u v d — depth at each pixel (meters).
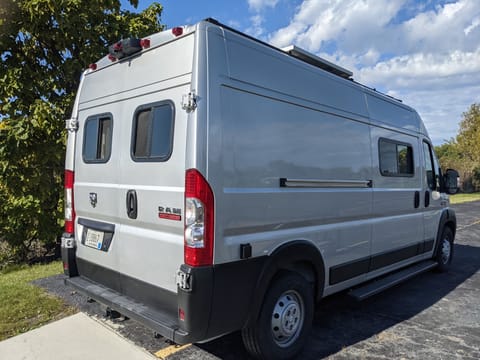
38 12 6.16
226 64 2.79
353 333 3.88
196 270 2.54
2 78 6.50
